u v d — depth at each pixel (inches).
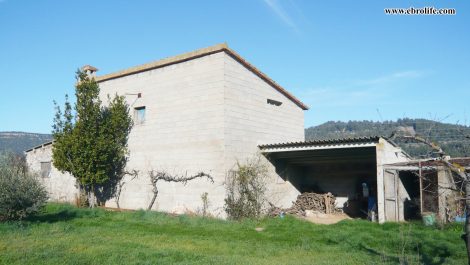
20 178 508.1
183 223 522.0
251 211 578.9
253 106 636.7
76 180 749.9
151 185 660.7
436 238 398.3
